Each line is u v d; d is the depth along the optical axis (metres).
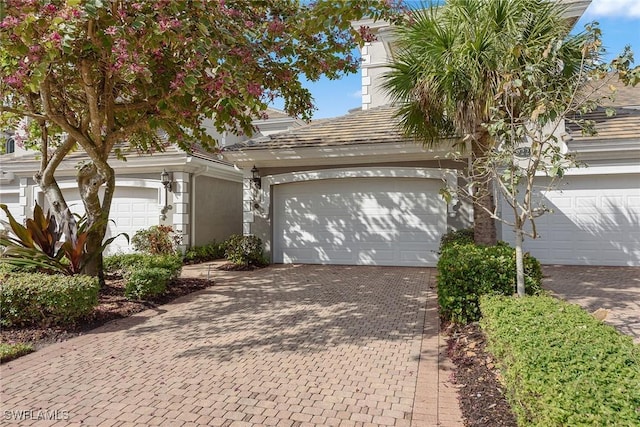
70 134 7.76
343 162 12.00
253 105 6.99
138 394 3.88
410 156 11.30
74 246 7.71
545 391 2.33
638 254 10.86
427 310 6.78
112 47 6.02
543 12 6.44
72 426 3.32
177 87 6.20
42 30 5.43
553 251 11.44
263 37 7.25
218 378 4.23
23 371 4.45
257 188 12.68
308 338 5.48
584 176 11.10
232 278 10.13
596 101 4.45
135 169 13.91
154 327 6.07
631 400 2.11
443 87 7.12
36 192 15.14
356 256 12.12
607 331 3.20
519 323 3.50
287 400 3.76
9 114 8.60
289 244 12.69
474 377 4.09
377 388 3.99
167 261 8.91
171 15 5.96
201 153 14.95
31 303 5.79
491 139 6.09
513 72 4.72
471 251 6.21
